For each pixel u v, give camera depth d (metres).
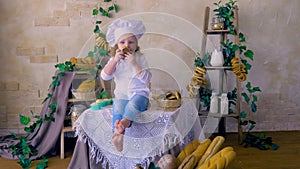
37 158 2.83
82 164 2.34
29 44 3.36
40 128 2.95
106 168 2.30
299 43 3.67
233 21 3.32
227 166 2.11
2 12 3.30
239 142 3.23
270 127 3.71
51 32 3.37
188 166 2.04
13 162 2.76
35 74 3.40
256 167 2.62
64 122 2.95
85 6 3.38
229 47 3.19
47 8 3.35
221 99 3.10
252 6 3.57
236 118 3.29
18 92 3.40
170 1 3.46
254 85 3.66
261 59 3.64
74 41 3.40
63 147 2.85
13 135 3.16
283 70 3.68
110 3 3.40
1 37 3.32
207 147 2.27
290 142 3.28
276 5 3.60
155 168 2.03
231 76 3.59
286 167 2.62
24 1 3.31
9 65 3.36
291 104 3.69
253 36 3.60
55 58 3.40
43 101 3.15
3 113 3.40
